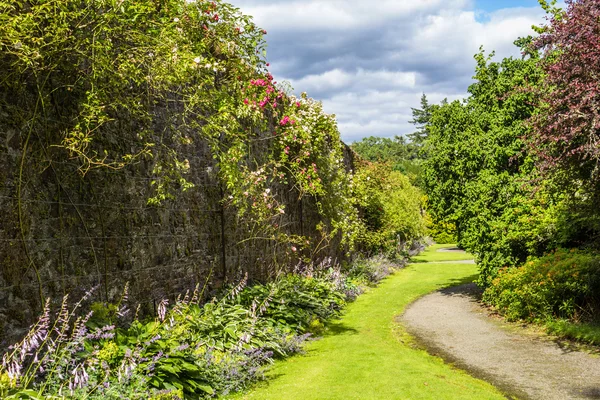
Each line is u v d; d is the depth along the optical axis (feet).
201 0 22.12
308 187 40.04
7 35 14.92
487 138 41.68
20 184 16.96
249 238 32.86
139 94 21.99
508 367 24.62
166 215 25.67
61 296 18.58
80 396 15.35
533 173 33.30
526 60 41.06
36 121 17.76
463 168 43.57
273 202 37.42
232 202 29.81
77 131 19.04
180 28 21.29
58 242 18.61
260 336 25.46
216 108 24.68
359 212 68.44
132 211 22.97
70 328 18.72
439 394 19.44
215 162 30.71
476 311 38.60
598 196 32.83
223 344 22.94
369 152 264.93
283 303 30.50
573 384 21.72
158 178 23.43
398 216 84.38
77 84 19.30
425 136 260.83
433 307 40.65
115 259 21.71
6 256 16.49
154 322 21.80
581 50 27.40
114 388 16.08
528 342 29.14
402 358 24.98
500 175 40.16
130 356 16.78
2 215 16.43
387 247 75.97
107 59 17.88
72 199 19.42
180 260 26.71
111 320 20.13
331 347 27.32
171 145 26.16
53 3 16.75
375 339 29.60
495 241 40.47
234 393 19.65
